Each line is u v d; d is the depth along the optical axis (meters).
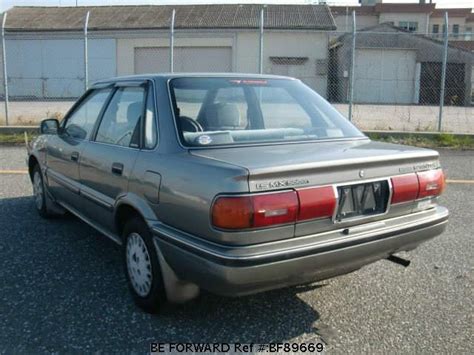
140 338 3.29
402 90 36.31
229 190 2.86
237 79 4.18
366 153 3.46
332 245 3.08
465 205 6.75
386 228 3.36
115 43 34.91
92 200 4.31
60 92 35.12
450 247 5.09
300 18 36.66
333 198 3.09
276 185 2.93
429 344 3.26
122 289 3.99
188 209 3.09
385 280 4.26
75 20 36.97
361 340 3.30
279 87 4.40
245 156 3.26
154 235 3.36
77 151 4.61
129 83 4.21
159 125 3.62
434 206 3.76
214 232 2.91
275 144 3.69
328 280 4.23
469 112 25.05
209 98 3.90
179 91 3.79
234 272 2.83
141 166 3.57
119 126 4.14
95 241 5.09
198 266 3.00
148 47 35.03
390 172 3.41
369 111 24.67
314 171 3.04
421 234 3.57
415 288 4.11
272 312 3.67
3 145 11.61
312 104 4.40
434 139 12.23
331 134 4.05
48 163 5.41
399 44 36.16
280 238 2.96
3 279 4.14
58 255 4.70
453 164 9.84
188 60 35.19
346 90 35.91
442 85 12.78
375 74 36.19
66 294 3.89
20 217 5.90
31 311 3.61
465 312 3.70
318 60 34.69
